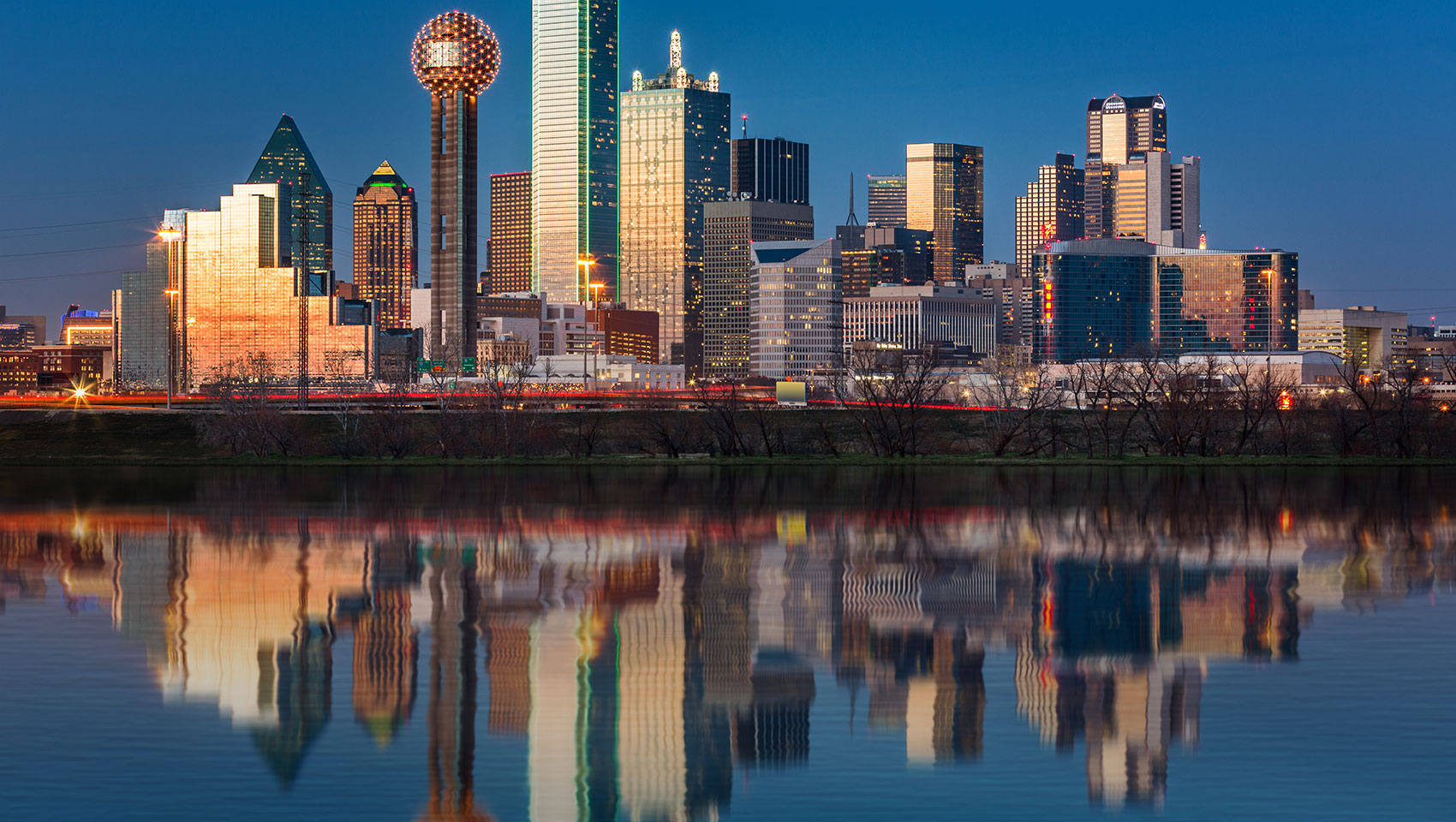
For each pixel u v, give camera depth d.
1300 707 62.62
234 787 52.41
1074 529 134.25
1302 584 99.25
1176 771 53.84
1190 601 92.06
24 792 51.41
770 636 80.50
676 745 58.25
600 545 122.56
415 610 89.06
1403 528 133.88
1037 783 52.81
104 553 116.38
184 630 81.69
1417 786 51.69
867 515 148.50
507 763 55.78
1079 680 69.06
